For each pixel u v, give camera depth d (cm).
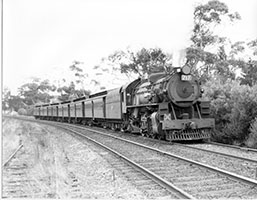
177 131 1276
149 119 1439
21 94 6650
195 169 759
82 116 2998
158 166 823
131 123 1691
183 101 1306
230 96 1414
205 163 836
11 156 1059
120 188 647
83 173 821
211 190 587
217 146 1152
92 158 1028
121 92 1819
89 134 1897
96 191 635
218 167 778
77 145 1400
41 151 1082
